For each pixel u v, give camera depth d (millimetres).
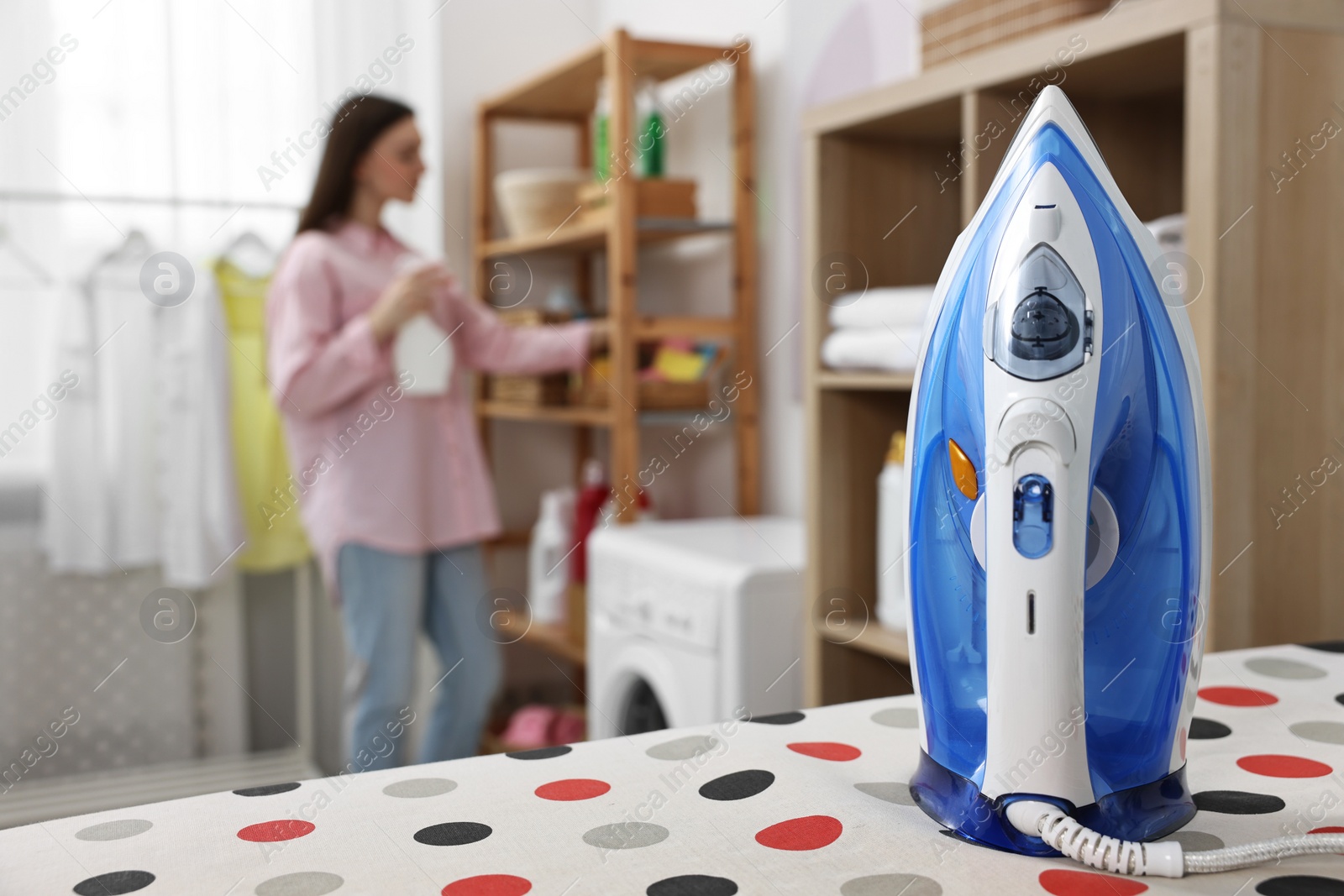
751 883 400
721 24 2273
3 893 394
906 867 416
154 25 2316
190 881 404
